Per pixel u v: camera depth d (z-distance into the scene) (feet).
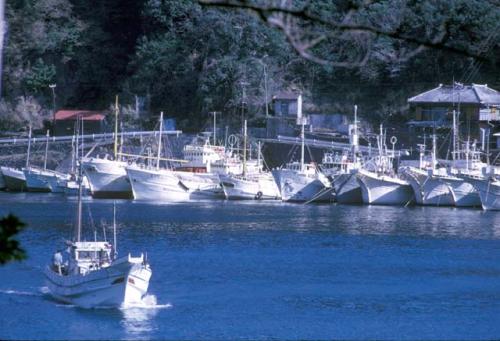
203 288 362.12
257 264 418.72
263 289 362.12
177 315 316.40
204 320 311.68
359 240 500.33
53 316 311.68
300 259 435.12
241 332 298.35
